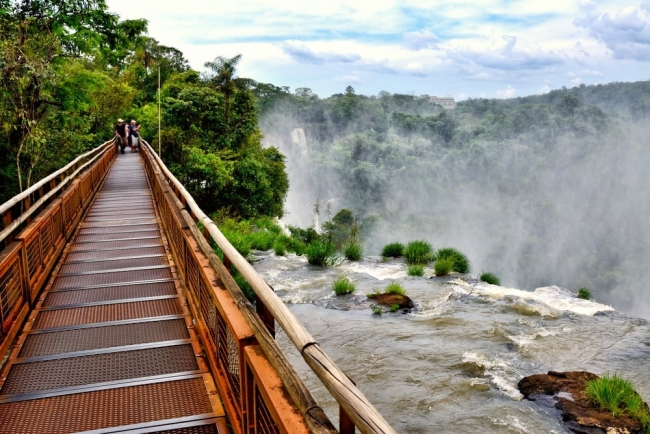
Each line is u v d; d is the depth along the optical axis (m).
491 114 185.38
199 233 5.03
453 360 8.30
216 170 30.22
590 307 10.90
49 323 5.21
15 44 16.11
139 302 5.81
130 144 30.09
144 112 35.41
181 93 33.88
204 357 4.42
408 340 9.06
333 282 12.41
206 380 4.00
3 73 15.42
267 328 2.84
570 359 8.43
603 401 6.70
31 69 15.38
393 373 7.89
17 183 19.38
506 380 7.64
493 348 8.77
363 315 10.27
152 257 7.86
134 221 10.91
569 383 7.34
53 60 18.83
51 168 20.47
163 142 31.33
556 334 9.38
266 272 13.31
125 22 20.23
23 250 5.32
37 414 3.58
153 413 3.58
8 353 4.51
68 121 21.31
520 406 6.93
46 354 4.51
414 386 7.51
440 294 11.59
